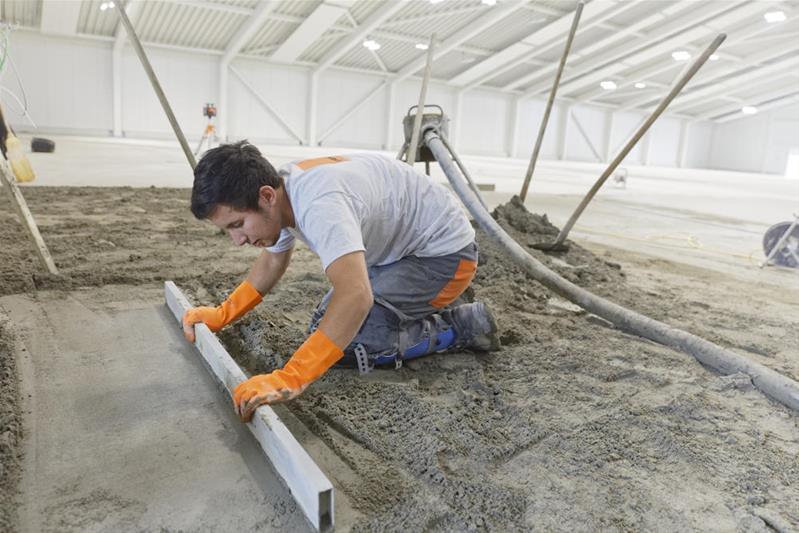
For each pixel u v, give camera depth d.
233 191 1.44
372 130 20.70
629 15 17.27
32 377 1.91
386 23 16.56
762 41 19.64
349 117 20.06
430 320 2.17
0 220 4.10
